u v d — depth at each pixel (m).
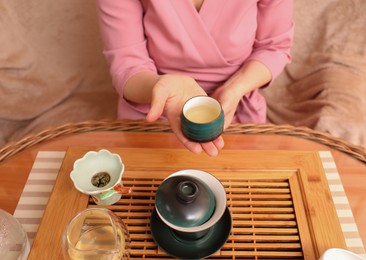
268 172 0.84
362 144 1.27
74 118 1.44
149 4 0.99
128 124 0.98
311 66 1.52
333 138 0.94
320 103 1.37
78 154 0.88
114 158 0.84
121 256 0.63
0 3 1.46
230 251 0.71
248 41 1.08
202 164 0.85
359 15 1.50
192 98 0.82
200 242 0.72
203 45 1.04
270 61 1.09
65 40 1.51
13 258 0.69
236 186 0.82
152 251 0.72
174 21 0.99
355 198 0.81
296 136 0.95
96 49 1.52
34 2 1.47
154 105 0.82
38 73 1.52
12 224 0.72
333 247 0.71
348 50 1.48
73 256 0.61
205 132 0.78
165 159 0.86
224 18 1.02
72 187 0.81
